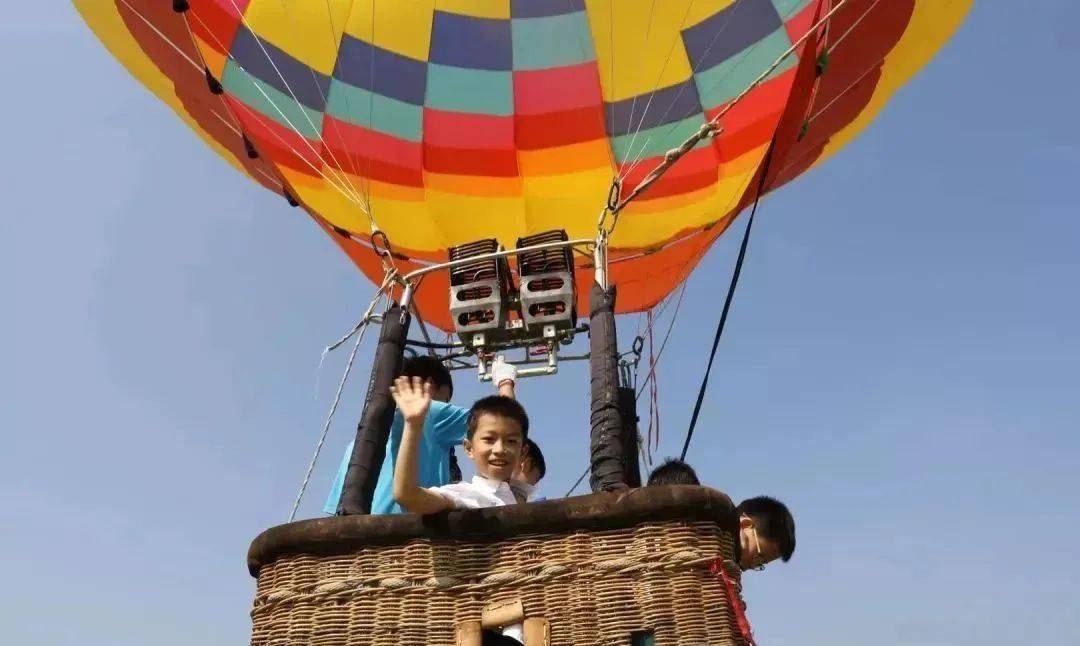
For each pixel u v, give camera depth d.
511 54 9.33
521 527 3.27
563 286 6.70
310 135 8.92
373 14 9.12
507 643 3.17
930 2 8.16
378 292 5.31
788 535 4.66
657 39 9.12
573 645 3.12
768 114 8.51
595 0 9.16
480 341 6.91
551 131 9.39
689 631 3.08
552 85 9.35
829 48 7.81
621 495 3.23
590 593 3.17
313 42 8.99
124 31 8.45
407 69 9.28
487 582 3.24
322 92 9.04
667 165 5.42
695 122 9.03
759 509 4.69
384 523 3.32
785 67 8.47
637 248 9.24
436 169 9.41
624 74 9.25
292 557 3.38
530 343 6.95
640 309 9.38
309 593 3.30
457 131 9.40
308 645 3.24
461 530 3.29
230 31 8.61
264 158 8.41
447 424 5.05
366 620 3.24
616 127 9.33
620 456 3.88
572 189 9.43
